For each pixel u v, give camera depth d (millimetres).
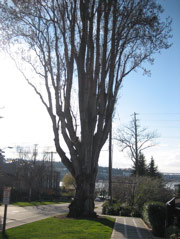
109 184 30359
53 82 17703
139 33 17203
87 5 17391
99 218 17031
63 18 17609
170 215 12539
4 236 10633
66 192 83625
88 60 17766
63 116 17391
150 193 27391
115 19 17422
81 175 17016
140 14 16781
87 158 17125
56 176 80312
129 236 11766
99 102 18000
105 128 18078
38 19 17469
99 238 10484
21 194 51469
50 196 59812
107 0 17141
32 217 20688
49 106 18031
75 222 14664
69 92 17625
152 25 16766
